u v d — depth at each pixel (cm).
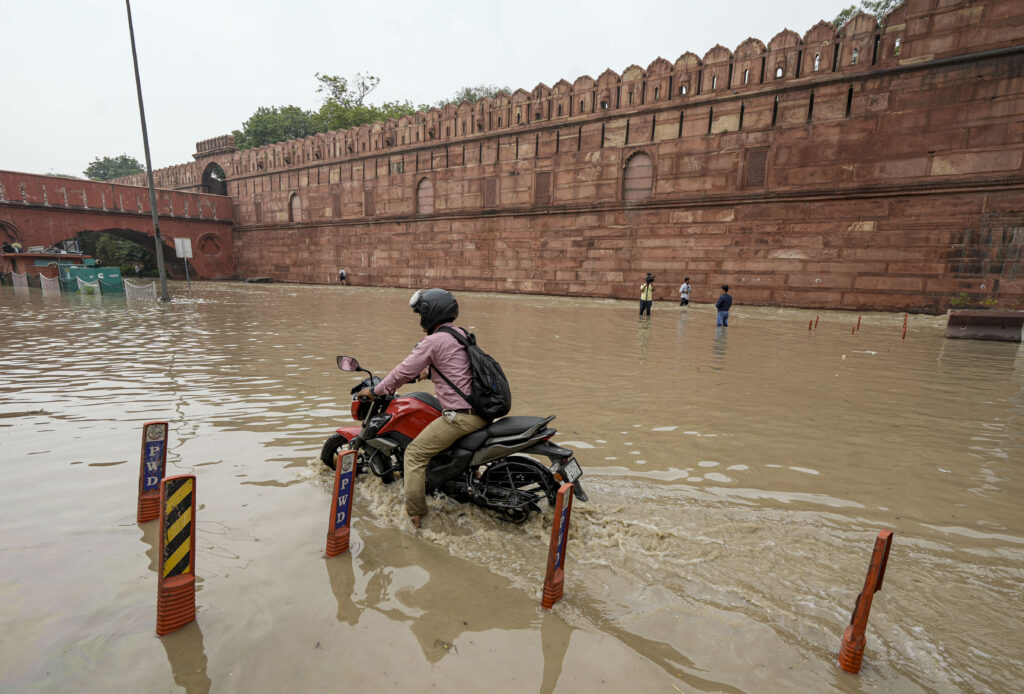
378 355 838
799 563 267
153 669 185
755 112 2175
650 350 970
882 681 189
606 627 217
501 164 2936
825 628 218
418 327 1234
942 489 359
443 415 304
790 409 561
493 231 3011
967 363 869
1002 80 1720
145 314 1470
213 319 1377
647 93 2447
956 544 287
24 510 302
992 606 234
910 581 251
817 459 413
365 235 3588
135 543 269
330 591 236
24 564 247
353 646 200
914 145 1875
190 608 209
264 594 231
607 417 523
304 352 862
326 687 180
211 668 187
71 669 184
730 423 507
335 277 3794
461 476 326
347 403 546
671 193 2409
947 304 1861
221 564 253
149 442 289
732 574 256
